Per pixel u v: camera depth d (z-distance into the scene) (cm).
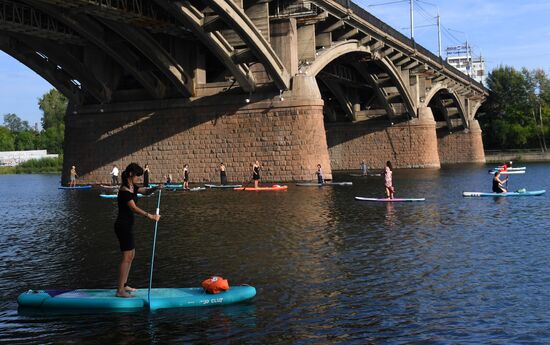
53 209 3030
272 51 4384
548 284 1154
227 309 1022
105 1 3738
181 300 1037
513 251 1511
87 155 5391
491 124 11850
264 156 4803
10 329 936
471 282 1180
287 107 4734
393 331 889
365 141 7900
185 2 3828
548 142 11494
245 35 4038
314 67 4906
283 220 2244
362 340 853
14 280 1288
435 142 7825
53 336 900
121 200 1049
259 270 1331
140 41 4281
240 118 4875
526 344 823
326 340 857
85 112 5394
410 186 4250
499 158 10788
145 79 4941
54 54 4666
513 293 1091
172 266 1396
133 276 1301
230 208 2761
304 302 1056
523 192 3266
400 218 2255
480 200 3003
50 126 17400
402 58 6975
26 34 4241
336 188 4103
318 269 1330
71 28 4066
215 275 1291
